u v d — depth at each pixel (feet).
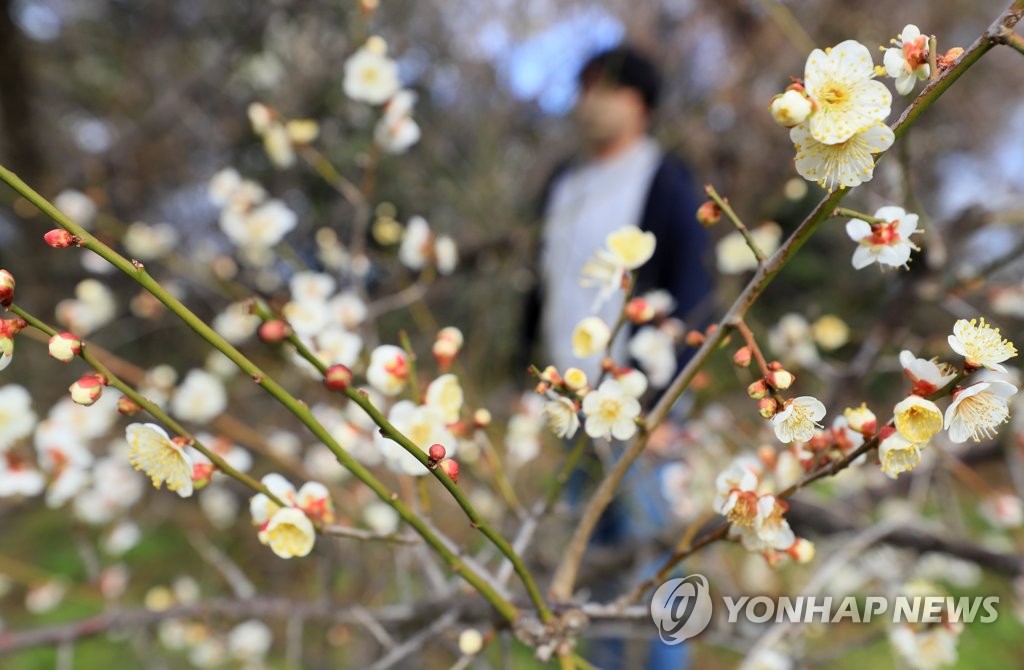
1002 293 7.22
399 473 4.16
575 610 3.34
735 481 3.09
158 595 7.46
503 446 7.88
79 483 4.75
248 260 8.13
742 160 13.25
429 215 15.62
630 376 3.38
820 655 5.09
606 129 9.76
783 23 6.78
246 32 13.93
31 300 12.30
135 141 13.04
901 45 2.45
